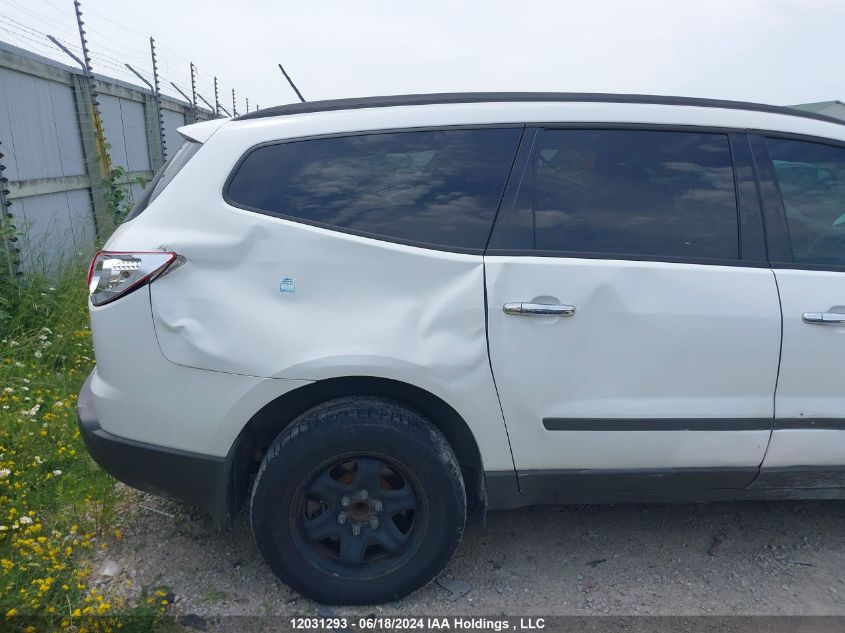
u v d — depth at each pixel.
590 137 2.90
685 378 2.79
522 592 2.95
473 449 2.87
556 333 2.72
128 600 2.82
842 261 2.96
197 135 2.85
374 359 2.61
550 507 3.61
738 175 2.94
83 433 2.83
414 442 2.67
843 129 3.07
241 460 2.83
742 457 2.88
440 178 2.83
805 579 3.04
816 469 2.93
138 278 2.64
